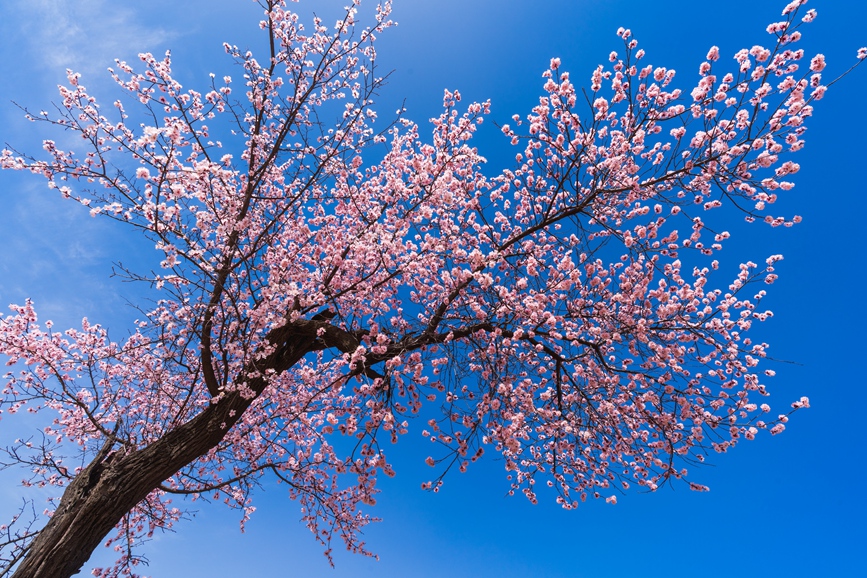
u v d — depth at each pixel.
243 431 7.86
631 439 6.66
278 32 6.35
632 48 5.23
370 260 6.62
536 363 7.18
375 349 5.47
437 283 7.39
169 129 4.54
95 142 5.27
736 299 7.40
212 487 6.84
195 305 6.33
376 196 7.38
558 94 5.78
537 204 7.50
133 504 5.40
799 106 4.61
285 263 5.94
